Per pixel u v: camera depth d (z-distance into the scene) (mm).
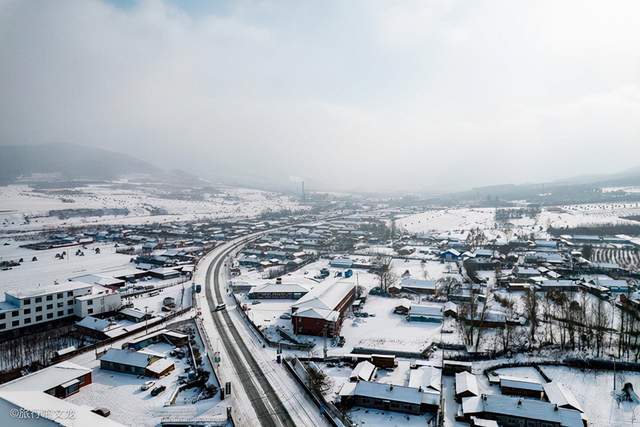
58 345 92250
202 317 112250
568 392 67750
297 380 74438
